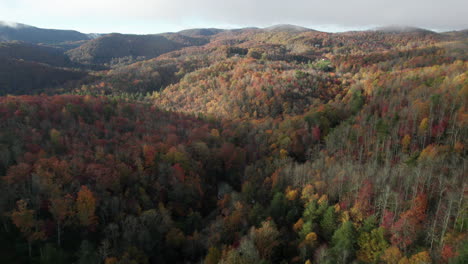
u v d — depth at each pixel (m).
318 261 56.50
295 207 76.81
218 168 113.81
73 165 84.94
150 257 68.62
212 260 60.66
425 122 96.88
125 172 89.94
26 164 78.31
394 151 99.31
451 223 55.94
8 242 64.25
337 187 76.19
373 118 119.06
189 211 88.62
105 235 71.81
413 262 48.91
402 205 64.62
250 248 57.62
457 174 70.38
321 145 119.88
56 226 69.81
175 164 96.88
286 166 98.31
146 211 75.31
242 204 81.31
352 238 60.16
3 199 67.56
